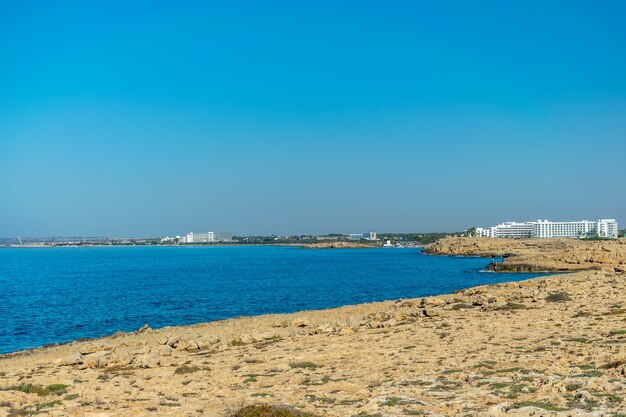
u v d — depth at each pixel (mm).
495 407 16203
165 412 18266
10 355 42250
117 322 63438
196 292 95125
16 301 83750
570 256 144750
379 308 53219
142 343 37688
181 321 63719
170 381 24484
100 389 23141
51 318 66562
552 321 34625
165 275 139875
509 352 25750
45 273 153250
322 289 99688
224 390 21797
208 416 17344
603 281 55062
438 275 133125
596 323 32344
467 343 29312
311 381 22625
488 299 46906
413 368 23812
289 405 18156
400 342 31531
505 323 35344
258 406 16938
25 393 22641
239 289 100312
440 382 20609
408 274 137500
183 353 33906
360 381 21969
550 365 22047
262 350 32281
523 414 15312
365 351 29422
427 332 34469
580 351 24109
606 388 17547
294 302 80500
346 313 52062
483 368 22516
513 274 133875
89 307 76000
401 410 16844
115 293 94500
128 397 21156
